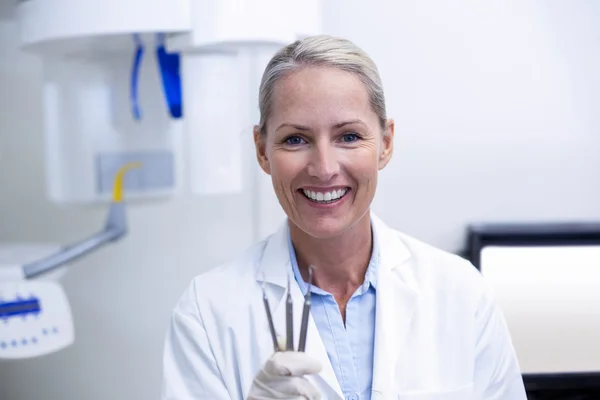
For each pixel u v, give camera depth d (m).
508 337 0.88
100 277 1.49
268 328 0.83
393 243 0.91
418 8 1.36
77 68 1.20
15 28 1.43
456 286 0.86
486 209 1.41
